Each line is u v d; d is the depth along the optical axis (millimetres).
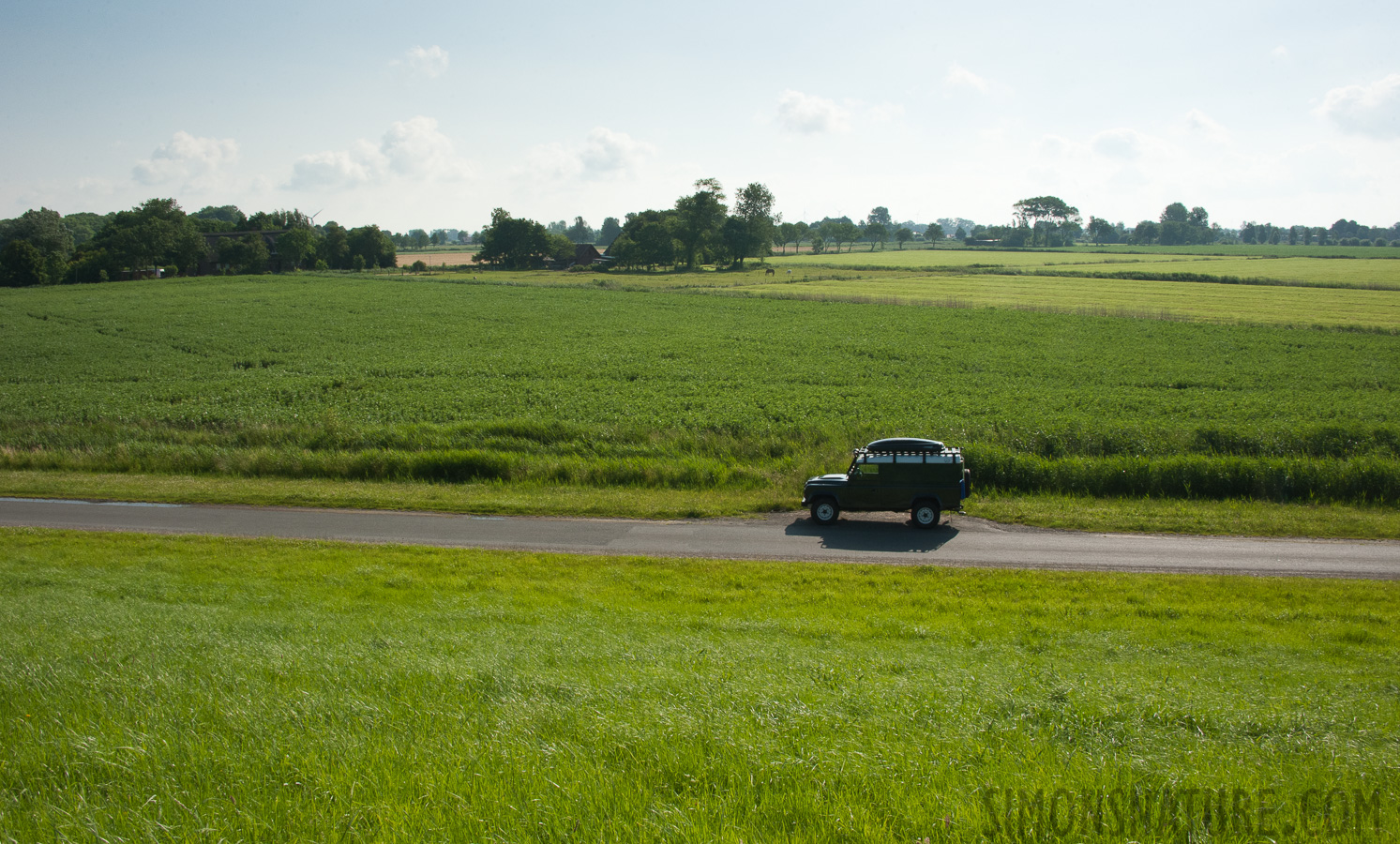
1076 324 68188
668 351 54875
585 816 5469
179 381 45969
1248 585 17031
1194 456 26328
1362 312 78250
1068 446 29312
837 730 7262
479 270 161250
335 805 5660
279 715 7305
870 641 12469
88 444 31594
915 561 19578
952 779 6113
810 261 187750
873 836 5242
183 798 5766
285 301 90562
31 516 23688
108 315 78562
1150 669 10969
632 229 197875
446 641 11266
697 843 5129
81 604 13734
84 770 6191
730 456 29172
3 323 73375
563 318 74688
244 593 15602
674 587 16812
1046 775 6262
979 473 26344
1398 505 24016
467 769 6141
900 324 68500
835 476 23172
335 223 159875
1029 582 17266
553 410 36531
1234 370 47438
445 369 48500
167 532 22109
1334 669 11305
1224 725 7879
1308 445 29500
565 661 10141
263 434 32125
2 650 9797
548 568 18344
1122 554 19969
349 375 46875
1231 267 147125
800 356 52625
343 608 14414
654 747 6547
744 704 7914
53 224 153875
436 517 23781
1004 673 9984
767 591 16609
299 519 23547
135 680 8438
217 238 157875
